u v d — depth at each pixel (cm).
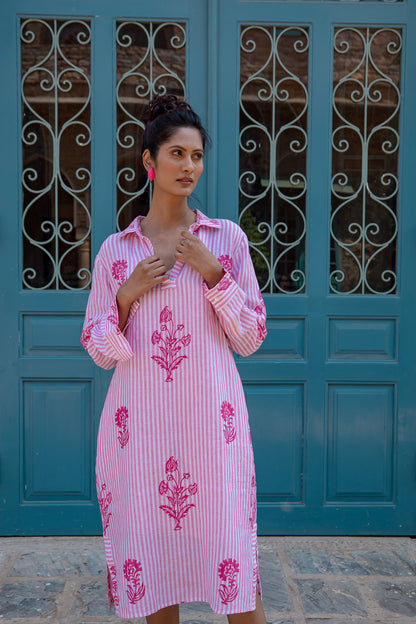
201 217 165
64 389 274
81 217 273
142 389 155
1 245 269
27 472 276
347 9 269
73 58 268
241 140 272
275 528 279
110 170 271
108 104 269
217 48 267
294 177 274
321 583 237
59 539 275
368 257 277
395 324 276
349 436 279
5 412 273
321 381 276
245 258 166
